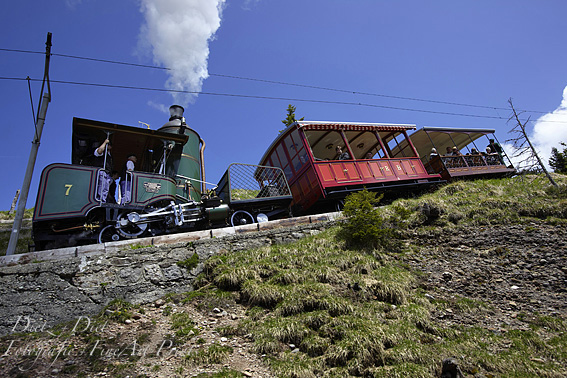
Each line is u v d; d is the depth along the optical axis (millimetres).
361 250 9406
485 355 5785
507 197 12820
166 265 8172
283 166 15312
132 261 7895
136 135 10711
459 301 7473
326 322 6332
